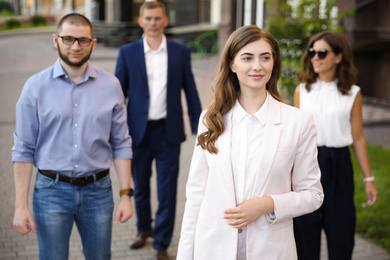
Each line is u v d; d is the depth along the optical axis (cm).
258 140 202
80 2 2808
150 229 402
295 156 203
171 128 373
